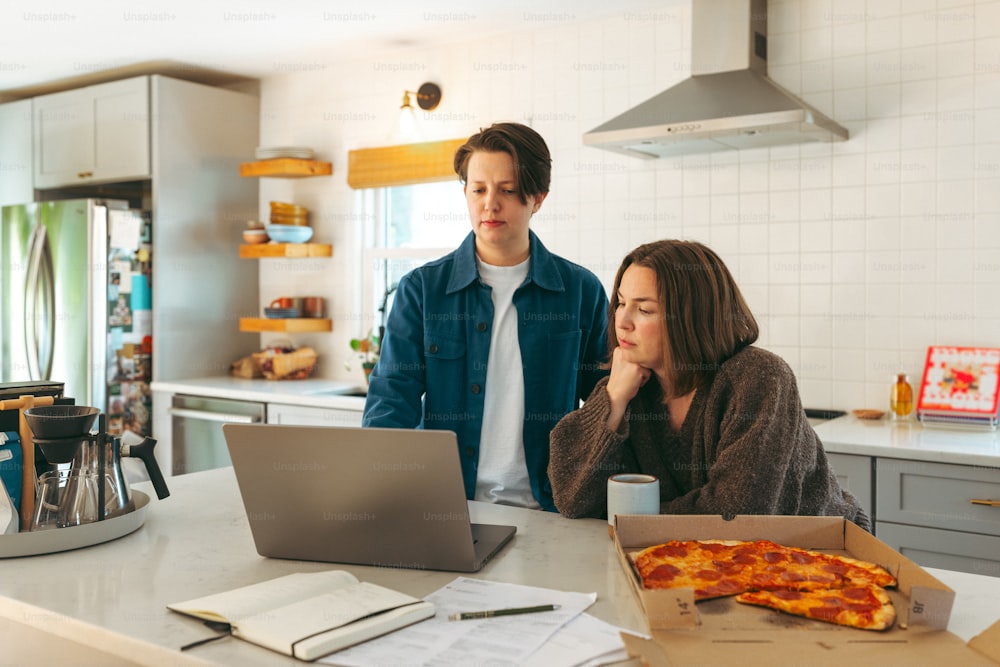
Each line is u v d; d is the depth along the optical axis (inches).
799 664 37.1
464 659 39.4
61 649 49.1
